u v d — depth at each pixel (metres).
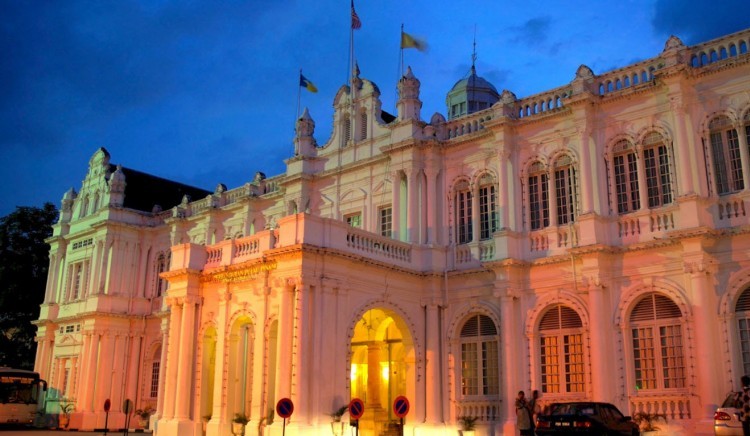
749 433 16.34
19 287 48.03
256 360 24.22
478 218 26.97
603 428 17.69
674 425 20.73
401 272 25.89
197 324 27.12
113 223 41.59
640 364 22.30
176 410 26.17
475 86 35.81
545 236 25.06
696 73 22.47
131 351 40.88
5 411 38.84
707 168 21.98
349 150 30.83
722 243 21.22
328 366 22.72
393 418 27.58
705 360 20.38
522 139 26.42
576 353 23.69
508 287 24.77
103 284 41.00
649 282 22.36
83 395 39.22
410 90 29.33
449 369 25.98
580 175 24.39
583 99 24.27
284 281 23.00
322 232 23.67
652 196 23.25
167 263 41.59
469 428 24.39
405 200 27.97
